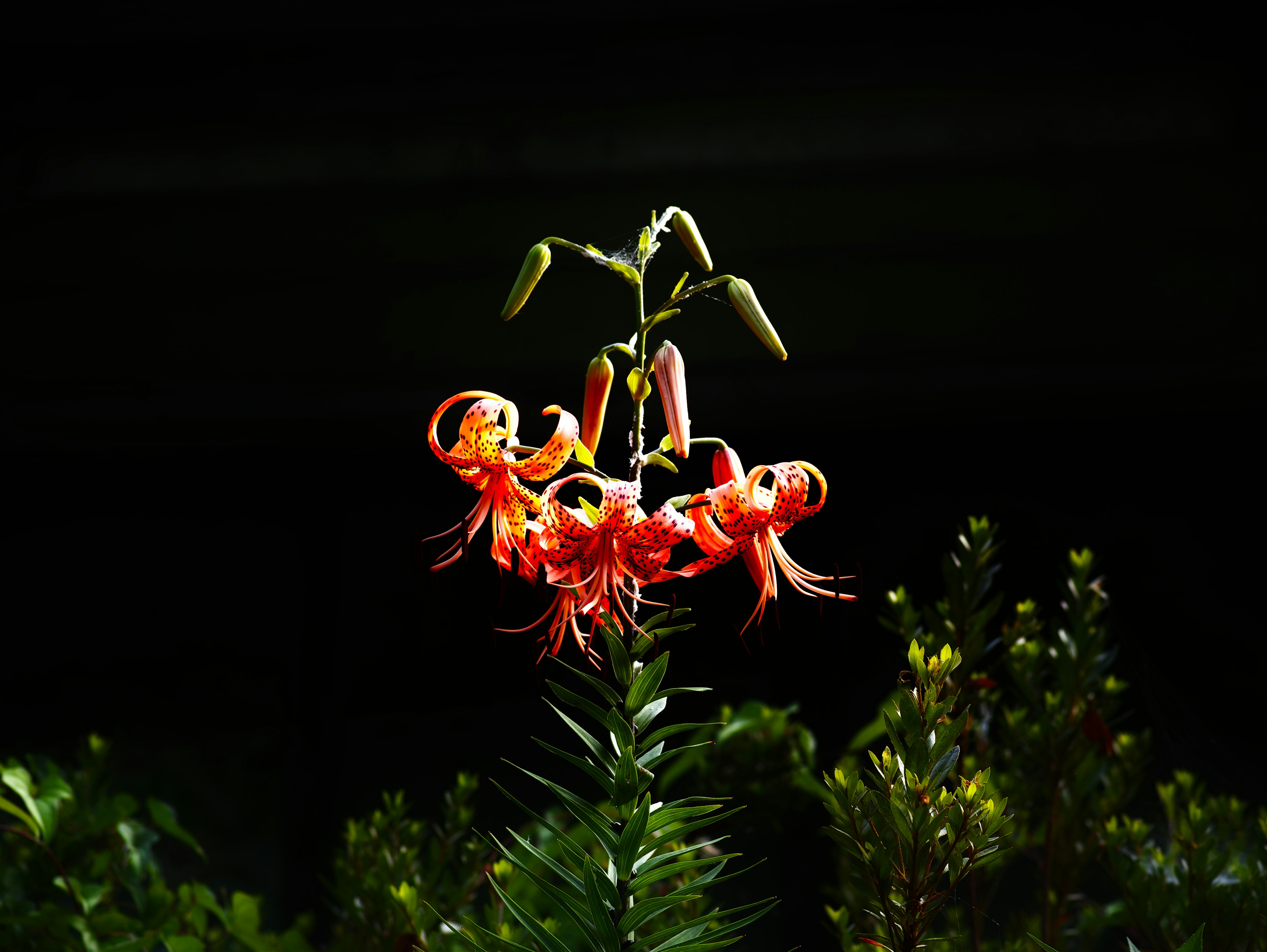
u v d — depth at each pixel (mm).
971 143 4191
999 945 2656
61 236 4520
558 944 2283
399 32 4414
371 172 4426
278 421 4488
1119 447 4434
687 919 2564
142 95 4484
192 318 4570
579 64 4375
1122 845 2602
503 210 4441
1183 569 4293
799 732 2924
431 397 4418
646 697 2283
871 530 4484
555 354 4398
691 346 4336
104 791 2811
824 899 3955
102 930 2633
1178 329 4188
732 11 4215
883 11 4258
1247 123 4094
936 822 2275
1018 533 4426
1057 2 4188
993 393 4230
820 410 4309
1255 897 2492
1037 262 4320
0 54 4453
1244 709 4102
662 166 4320
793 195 4332
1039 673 2656
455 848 2783
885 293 4332
